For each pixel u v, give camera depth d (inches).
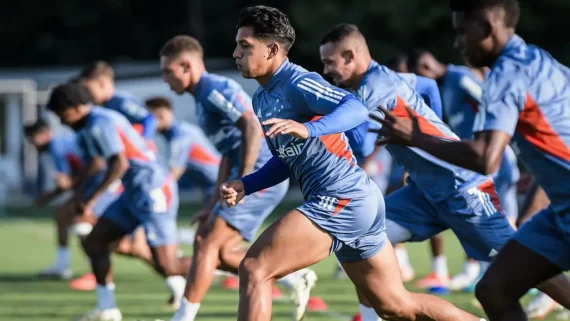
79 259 1739.7
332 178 627.5
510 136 598.9
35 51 4842.5
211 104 873.5
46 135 1632.6
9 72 3912.4
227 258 871.7
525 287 638.5
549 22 3944.4
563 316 953.5
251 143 855.1
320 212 622.8
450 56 3996.1
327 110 605.0
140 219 1032.8
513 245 639.8
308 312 1017.5
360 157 837.2
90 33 4842.5
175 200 1061.8
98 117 1001.5
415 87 881.5
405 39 3969.0
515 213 1205.1
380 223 643.5
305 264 625.9
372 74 805.9
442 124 816.9
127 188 1028.5
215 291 1230.9
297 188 3587.6
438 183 818.8
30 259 1710.1
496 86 603.5
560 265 630.5
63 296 1207.6
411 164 826.2
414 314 660.1
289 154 634.8
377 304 659.4
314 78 620.4
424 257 1700.3
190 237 1461.6
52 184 2920.8
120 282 1341.0
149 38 4874.5
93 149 1016.9
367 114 602.9
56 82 3609.7
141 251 1179.9
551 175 617.0
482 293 643.5
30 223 2593.5
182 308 844.0
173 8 4884.4
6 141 3617.1
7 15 4758.9
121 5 4788.4
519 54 615.5
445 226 847.1
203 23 4778.5
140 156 1029.8
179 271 1062.4
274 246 618.8
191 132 1407.5
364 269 649.0
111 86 1234.6
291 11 4114.2
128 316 1006.4
